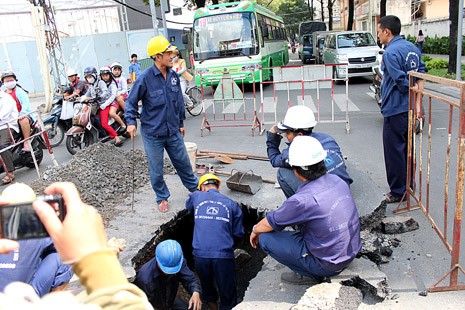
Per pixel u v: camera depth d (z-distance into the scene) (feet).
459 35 38.27
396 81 13.93
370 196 14.67
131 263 13.33
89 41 76.07
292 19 218.38
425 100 33.88
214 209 14.24
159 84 15.52
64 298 2.45
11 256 8.82
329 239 10.07
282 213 10.25
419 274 11.34
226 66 48.67
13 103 22.86
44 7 50.44
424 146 22.17
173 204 17.30
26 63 71.31
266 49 53.21
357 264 11.26
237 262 17.95
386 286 10.50
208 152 23.77
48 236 3.05
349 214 10.25
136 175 20.40
